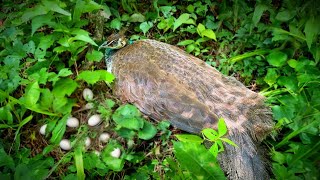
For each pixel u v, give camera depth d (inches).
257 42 74.4
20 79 64.8
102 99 68.1
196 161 51.3
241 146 57.6
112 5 80.3
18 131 60.9
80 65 72.2
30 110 65.1
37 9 64.9
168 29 78.7
